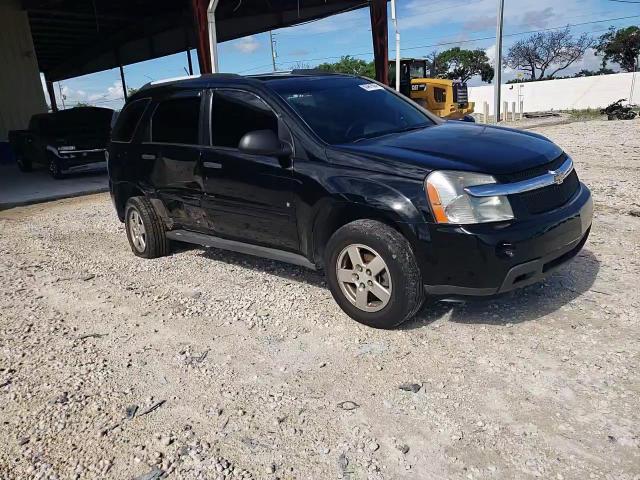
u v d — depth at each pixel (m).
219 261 6.04
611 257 5.14
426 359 3.56
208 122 5.15
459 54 71.62
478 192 3.52
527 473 2.54
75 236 8.00
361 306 4.05
